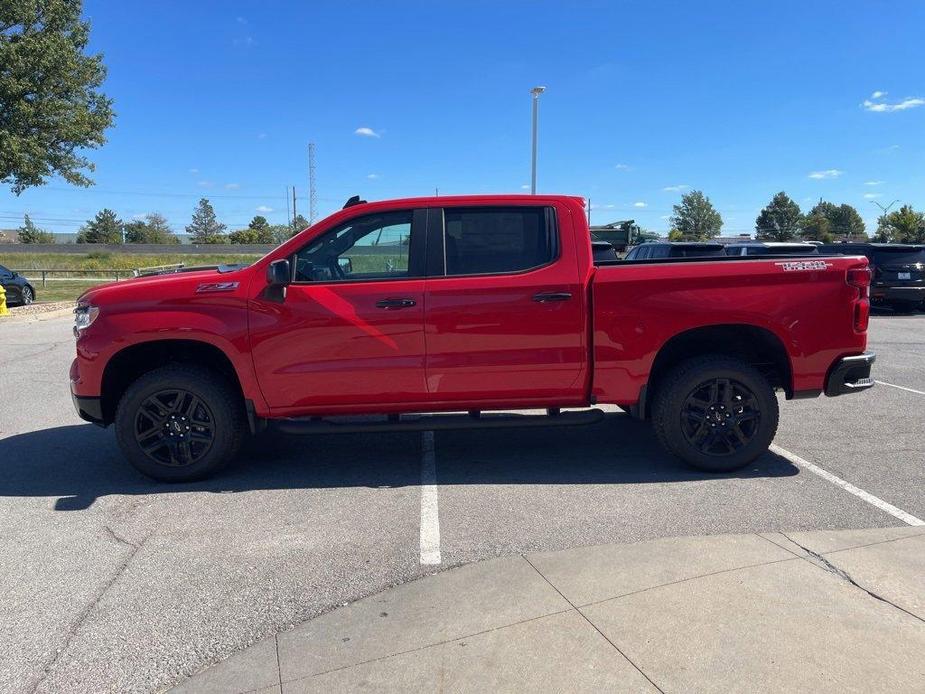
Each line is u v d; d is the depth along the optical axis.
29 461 5.62
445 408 4.99
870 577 3.36
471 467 5.33
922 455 5.49
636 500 4.56
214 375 5.00
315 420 5.04
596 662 2.74
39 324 16.19
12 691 2.70
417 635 2.99
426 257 4.93
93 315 4.88
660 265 4.91
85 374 4.91
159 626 3.13
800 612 3.05
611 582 3.38
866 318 5.04
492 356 4.87
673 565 3.54
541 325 4.86
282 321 4.80
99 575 3.62
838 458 5.43
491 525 4.18
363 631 3.04
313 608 3.26
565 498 4.62
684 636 2.89
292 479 5.11
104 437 6.33
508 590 3.34
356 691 2.63
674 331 4.90
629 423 6.58
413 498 4.67
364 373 4.85
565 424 5.00
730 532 4.01
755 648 2.79
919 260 16.61
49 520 4.37
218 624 3.14
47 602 3.35
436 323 4.81
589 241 4.96
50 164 24.73
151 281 4.97
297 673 2.76
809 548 3.71
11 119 22.69
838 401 7.44
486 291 4.83
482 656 2.81
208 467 5.01
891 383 8.38
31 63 22.53
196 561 3.77
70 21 24.58
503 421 4.98
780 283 4.89
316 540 4.01
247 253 76.75
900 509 4.34
